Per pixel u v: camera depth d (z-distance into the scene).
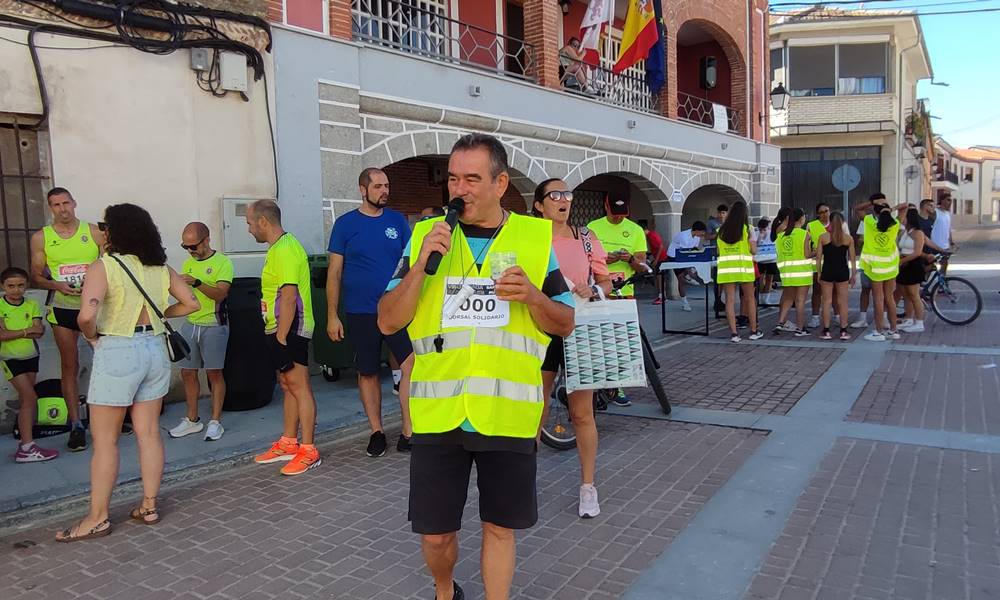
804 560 3.49
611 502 4.33
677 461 5.03
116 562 3.78
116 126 6.38
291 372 5.08
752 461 4.95
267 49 7.36
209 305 5.74
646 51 12.02
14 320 5.25
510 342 2.58
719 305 12.09
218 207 7.09
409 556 3.75
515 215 2.71
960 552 3.52
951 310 10.37
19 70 5.82
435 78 9.29
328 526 4.17
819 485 4.45
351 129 8.23
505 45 13.19
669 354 9.14
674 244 13.41
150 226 4.18
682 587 3.28
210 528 4.20
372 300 5.37
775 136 25.81
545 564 3.56
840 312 9.65
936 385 6.86
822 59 25.55
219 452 5.40
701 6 15.23
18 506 4.39
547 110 11.16
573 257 4.36
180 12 6.61
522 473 2.62
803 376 7.50
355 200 8.32
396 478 4.96
